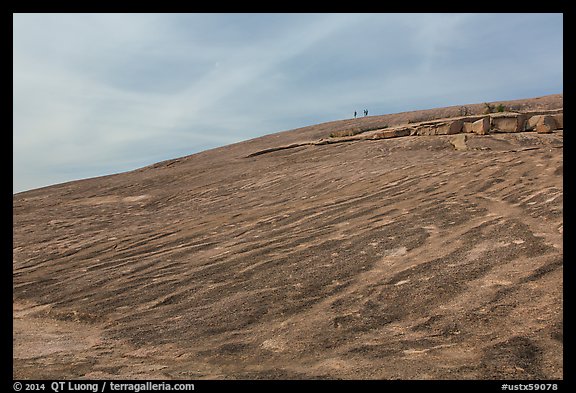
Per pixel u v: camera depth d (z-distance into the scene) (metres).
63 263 10.80
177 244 11.01
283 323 5.88
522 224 8.00
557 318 4.89
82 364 5.17
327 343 5.17
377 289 6.50
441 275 6.57
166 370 4.85
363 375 4.27
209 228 12.05
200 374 4.67
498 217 8.66
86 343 6.04
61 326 6.96
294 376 4.39
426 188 11.94
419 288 6.30
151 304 7.34
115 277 9.05
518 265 6.43
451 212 9.50
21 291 8.89
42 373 4.87
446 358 4.47
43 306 7.93
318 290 6.82
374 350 4.85
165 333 6.08
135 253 10.79
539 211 8.50
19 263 11.12
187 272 8.65
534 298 5.45
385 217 10.02
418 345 4.84
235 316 6.30
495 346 4.57
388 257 7.72
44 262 11.07
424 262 7.18
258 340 5.50
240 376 4.51
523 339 4.61
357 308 6.01
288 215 11.79
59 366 5.13
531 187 10.14
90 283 8.87
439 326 5.21
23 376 4.77
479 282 6.15
